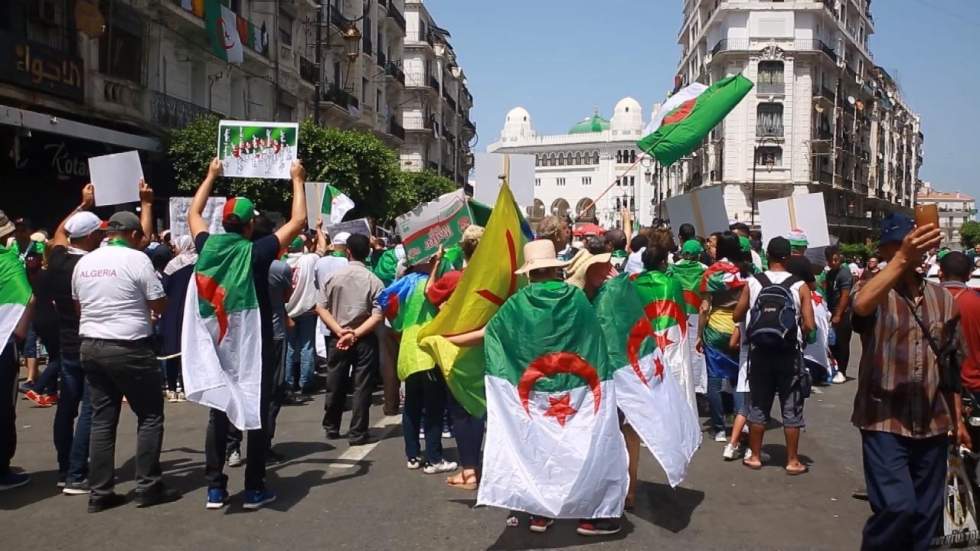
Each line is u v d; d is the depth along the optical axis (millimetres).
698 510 5629
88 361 5480
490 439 4898
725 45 52438
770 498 5918
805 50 51688
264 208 22344
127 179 8219
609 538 5039
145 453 5684
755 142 51812
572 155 105625
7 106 15188
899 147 77188
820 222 11242
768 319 6500
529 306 4965
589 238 7293
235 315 5496
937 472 4074
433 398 6496
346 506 5691
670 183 68562
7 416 6062
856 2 61969
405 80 50656
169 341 8055
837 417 8930
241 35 25422
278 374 6996
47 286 6266
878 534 4004
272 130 8664
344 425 8414
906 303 4039
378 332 7656
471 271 5555
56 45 17297
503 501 4797
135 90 20078
